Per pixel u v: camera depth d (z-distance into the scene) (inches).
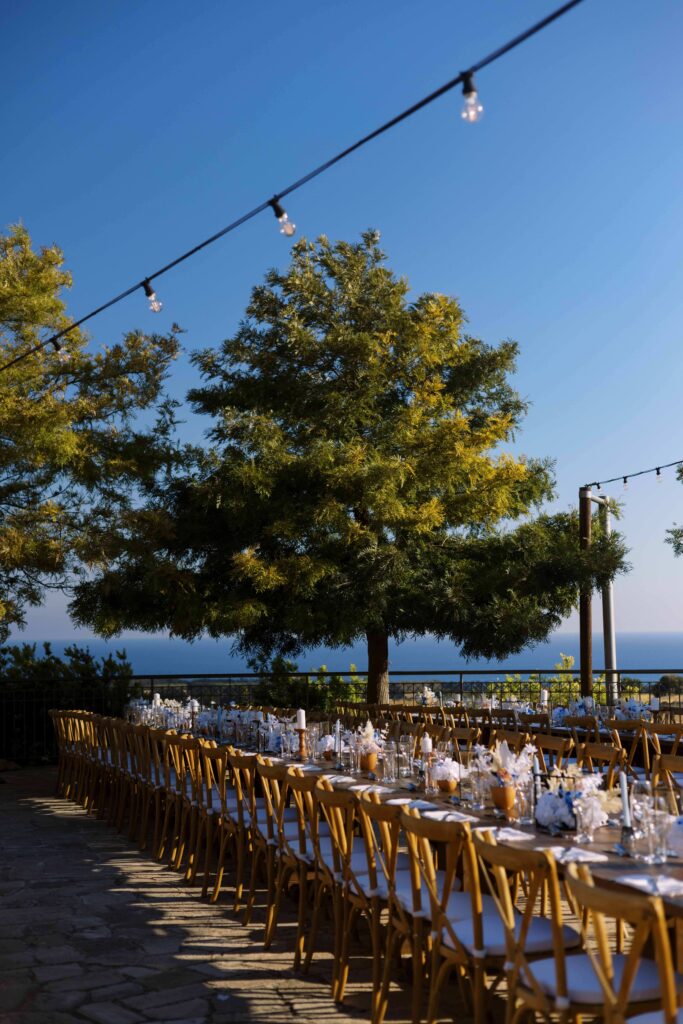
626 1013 137.8
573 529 629.9
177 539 567.8
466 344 621.9
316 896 224.2
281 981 214.7
